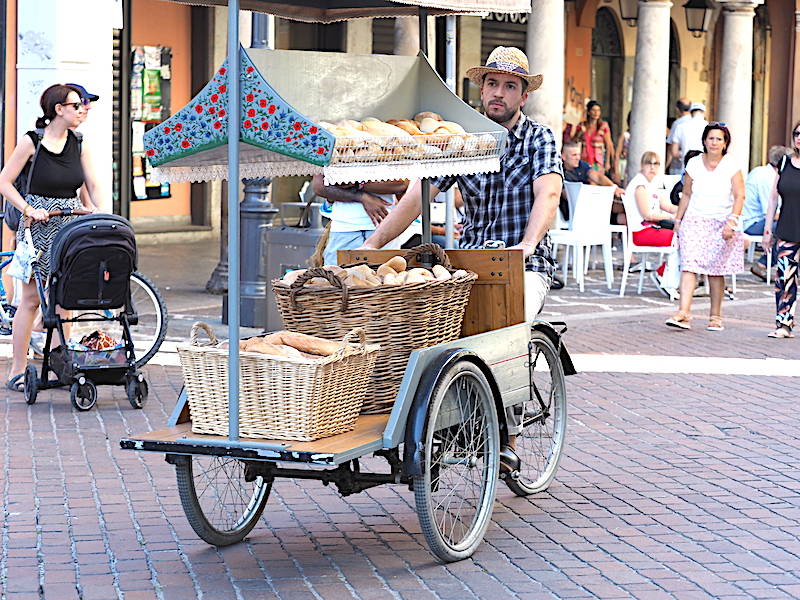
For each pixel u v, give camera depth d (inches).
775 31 1234.0
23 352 457.4
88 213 437.4
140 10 979.9
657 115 967.0
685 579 265.6
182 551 281.3
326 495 330.3
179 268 818.8
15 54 548.7
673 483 344.5
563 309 692.7
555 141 323.6
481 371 286.4
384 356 275.7
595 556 280.4
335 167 250.7
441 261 303.6
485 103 323.3
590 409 442.0
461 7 291.9
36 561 272.8
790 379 506.0
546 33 828.0
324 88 293.0
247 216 586.6
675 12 1378.0
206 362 259.4
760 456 376.5
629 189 754.2
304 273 273.7
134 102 979.3
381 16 325.7
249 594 254.1
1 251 557.0
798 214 606.9
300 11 323.0
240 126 252.5
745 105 1122.0
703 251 628.7
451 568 271.6
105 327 551.2
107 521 302.7
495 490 290.8
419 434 262.4
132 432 394.6
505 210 325.7
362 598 252.4
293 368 252.7
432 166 278.2
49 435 388.8
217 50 1028.5
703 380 499.8
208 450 255.9
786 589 259.9
